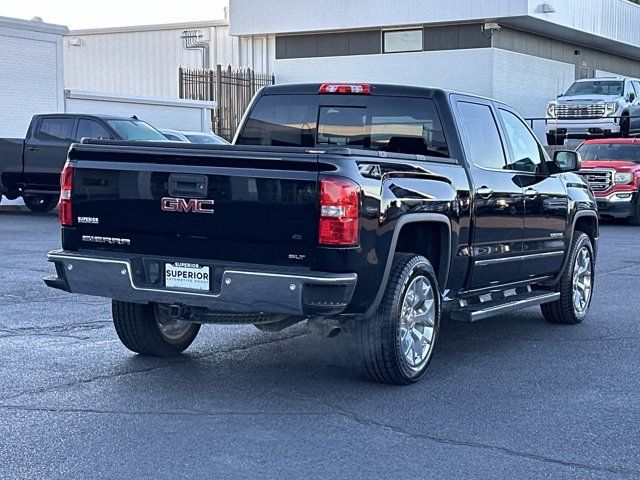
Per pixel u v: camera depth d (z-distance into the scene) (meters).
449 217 7.19
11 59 26.36
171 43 41.91
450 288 7.55
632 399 6.69
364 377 7.13
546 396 6.74
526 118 37.91
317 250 6.07
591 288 9.95
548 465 5.29
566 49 41.16
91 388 6.73
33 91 26.98
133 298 6.61
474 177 7.66
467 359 7.94
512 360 7.92
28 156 20.98
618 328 9.44
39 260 13.68
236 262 6.31
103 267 6.62
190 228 6.39
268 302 6.15
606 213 22.77
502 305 8.06
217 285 6.34
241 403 6.41
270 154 6.16
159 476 4.98
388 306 6.64
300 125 8.21
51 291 10.98
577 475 5.14
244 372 7.30
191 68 41.53
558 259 9.22
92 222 6.73
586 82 31.66
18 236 17.17
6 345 8.09
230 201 6.25
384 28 37.44
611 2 40.84
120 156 6.61
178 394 6.61
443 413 6.26
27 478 4.93
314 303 6.06
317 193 6.05
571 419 6.18
